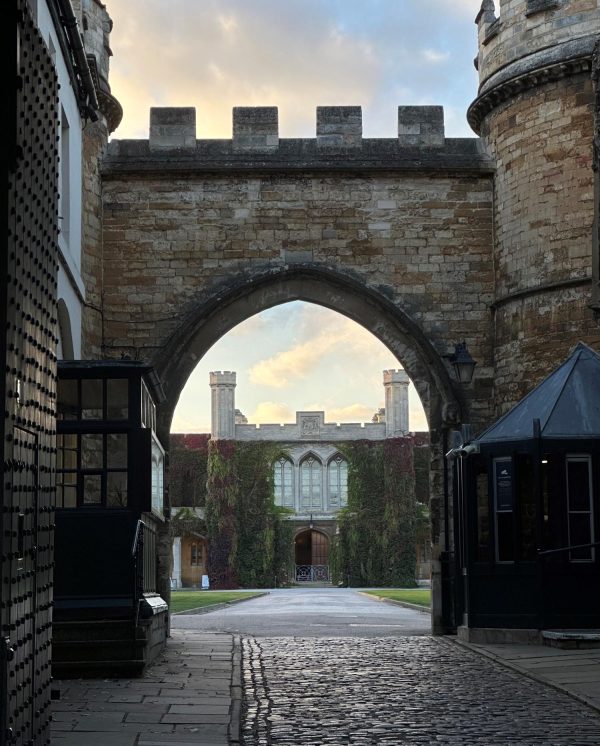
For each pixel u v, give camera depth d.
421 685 12.35
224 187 22.16
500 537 17.61
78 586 13.47
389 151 22.33
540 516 17.08
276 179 22.22
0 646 5.75
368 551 70.94
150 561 16.03
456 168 22.19
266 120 22.34
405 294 22.03
